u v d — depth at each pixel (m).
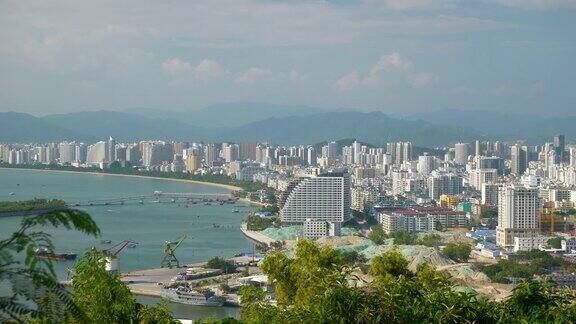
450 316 48.25
